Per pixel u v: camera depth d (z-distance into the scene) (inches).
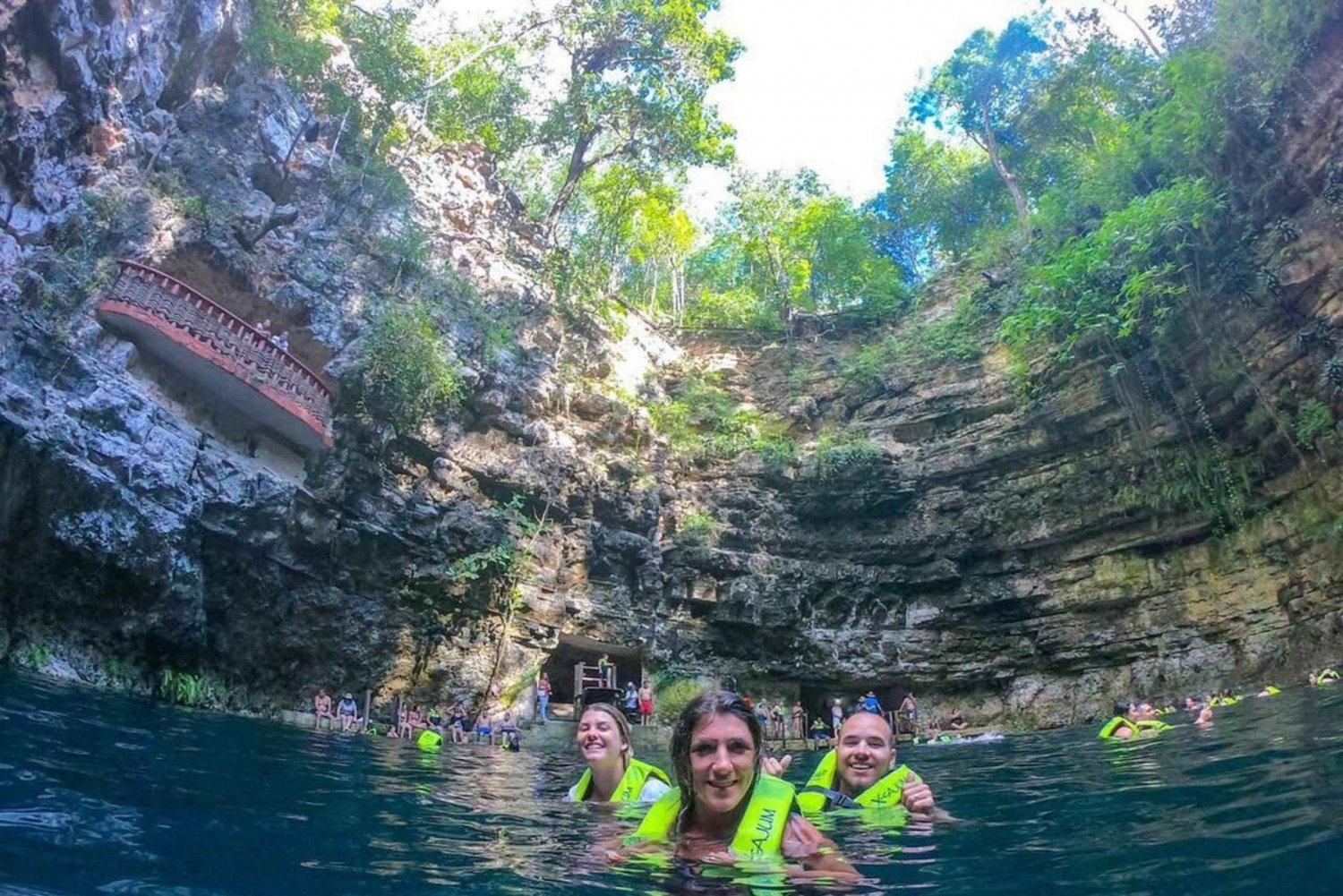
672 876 138.3
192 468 656.4
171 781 239.9
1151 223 840.9
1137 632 916.6
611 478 1045.8
